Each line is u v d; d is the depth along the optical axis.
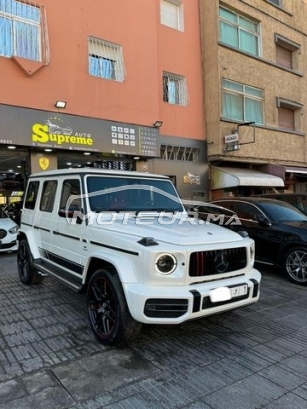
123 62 10.87
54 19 9.41
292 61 17.52
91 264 3.94
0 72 8.48
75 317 4.42
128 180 4.79
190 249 3.29
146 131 11.35
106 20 10.53
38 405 2.63
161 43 12.70
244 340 3.79
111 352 3.48
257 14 15.23
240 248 3.73
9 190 12.13
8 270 7.11
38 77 9.06
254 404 2.65
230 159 13.87
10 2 8.80
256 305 4.98
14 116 8.65
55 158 9.98
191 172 13.37
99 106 10.24
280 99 16.06
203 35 13.91
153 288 3.17
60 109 9.45
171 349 3.55
